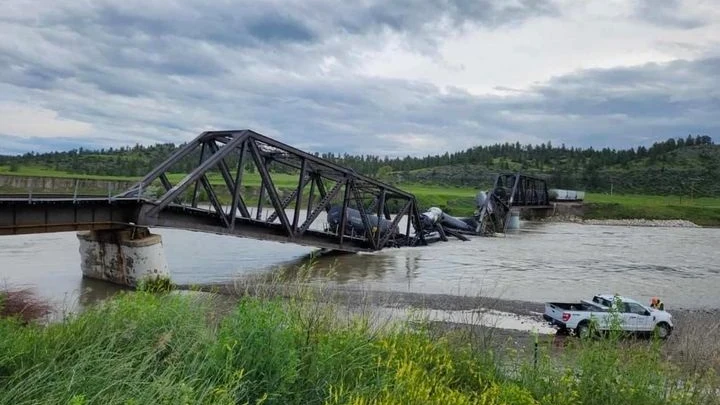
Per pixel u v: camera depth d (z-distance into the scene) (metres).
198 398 5.59
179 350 6.56
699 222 137.12
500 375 8.63
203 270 36.66
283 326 7.50
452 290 31.47
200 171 33.75
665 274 43.09
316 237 44.47
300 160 41.41
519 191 108.19
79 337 6.93
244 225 37.94
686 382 8.31
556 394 7.64
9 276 30.95
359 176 47.72
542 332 20.58
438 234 73.25
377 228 52.59
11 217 26.56
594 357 8.14
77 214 28.84
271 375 6.40
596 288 34.78
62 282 29.64
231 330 6.90
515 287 34.16
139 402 5.29
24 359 6.25
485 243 68.62
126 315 7.50
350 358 7.08
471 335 10.12
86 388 5.49
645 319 20.55
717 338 15.35
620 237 86.44
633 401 7.53
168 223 32.50
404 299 26.42
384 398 6.15
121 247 29.88
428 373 7.72
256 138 37.34
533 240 76.00
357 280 34.72
